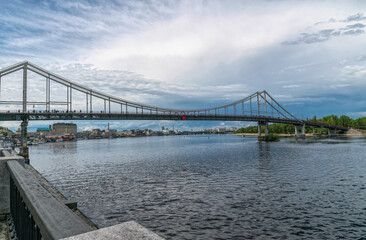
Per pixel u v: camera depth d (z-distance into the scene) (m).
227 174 40.53
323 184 31.64
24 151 64.44
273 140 159.25
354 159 57.44
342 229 17.56
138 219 20.22
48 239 2.28
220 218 20.05
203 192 28.45
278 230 17.56
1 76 71.25
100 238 1.97
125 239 1.94
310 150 84.94
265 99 181.62
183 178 37.91
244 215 20.62
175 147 133.38
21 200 4.85
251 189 29.44
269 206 22.86
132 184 34.38
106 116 93.00
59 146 184.62
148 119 104.50
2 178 7.72
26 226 4.17
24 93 72.00
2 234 6.39
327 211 21.34
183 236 16.86
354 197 25.45
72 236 2.01
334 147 95.88
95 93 98.50
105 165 58.19
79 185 34.50
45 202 3.31
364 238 16.12
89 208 23.30
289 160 58.34
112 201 25.55
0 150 13.62
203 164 54.72
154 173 43.84
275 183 32.66
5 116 68.44
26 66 75.38
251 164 52.59
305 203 23.62
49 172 48.25
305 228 17.84
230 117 138.88
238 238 16.41
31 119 73.75
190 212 21.62
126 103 106.75
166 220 19.86
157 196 27.17
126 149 126.31
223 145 139.00
